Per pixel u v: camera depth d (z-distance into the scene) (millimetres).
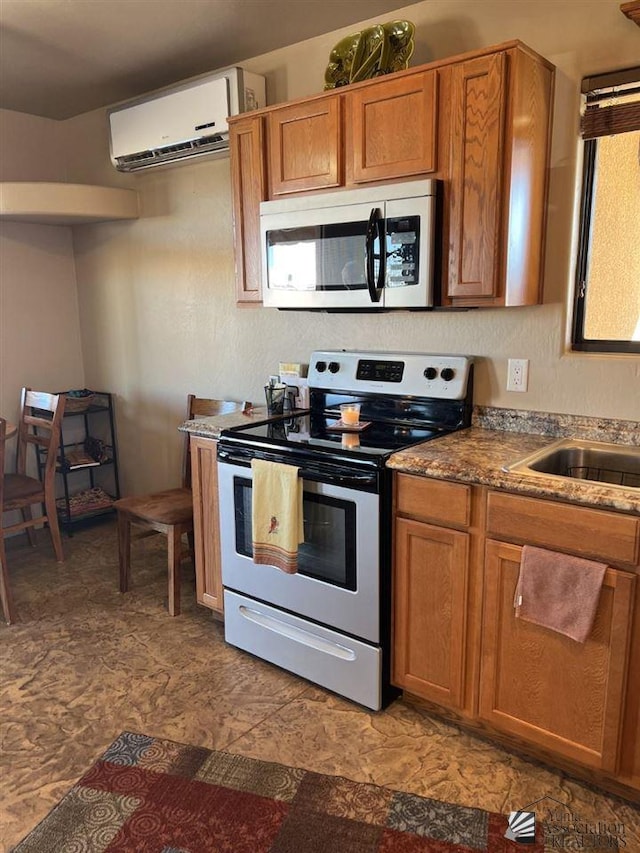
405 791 1890
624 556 1648
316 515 2250
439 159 2104
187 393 3664
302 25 2600
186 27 2602
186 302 3531
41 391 4109
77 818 1806
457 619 2018
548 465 2082
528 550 1811
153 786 1918
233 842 1725
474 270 2082
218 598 2785
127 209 3590
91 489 4359
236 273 2820
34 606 3053
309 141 2418
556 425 2297
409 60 2289
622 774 1778
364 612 2178
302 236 2453
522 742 2025
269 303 2631
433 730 2156
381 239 2217
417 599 2105
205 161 3227
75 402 3893
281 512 2273
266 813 1816
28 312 3994
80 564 3545
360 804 1841
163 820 1796
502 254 2025
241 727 2176
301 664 2422
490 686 1985
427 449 2143
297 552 2279
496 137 1959
